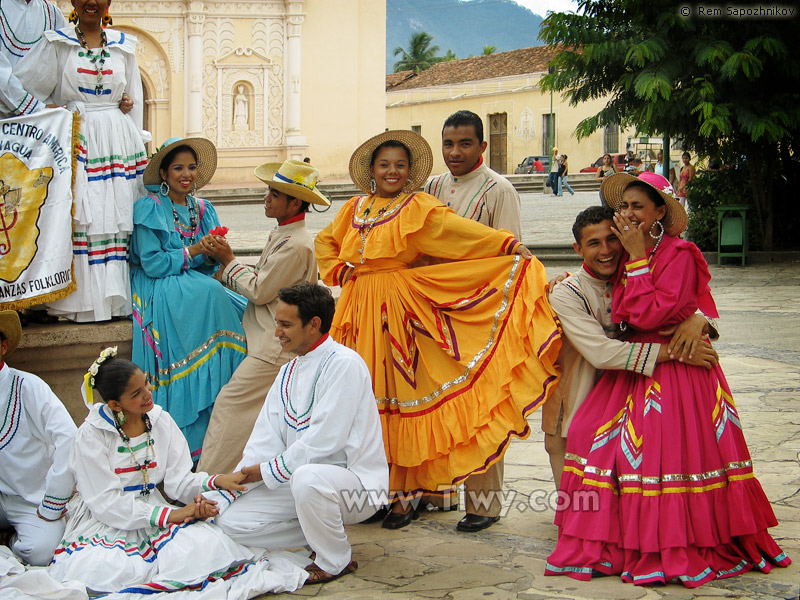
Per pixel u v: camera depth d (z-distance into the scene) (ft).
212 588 13.25
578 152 141.90
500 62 155.22
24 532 14.96
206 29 103.30
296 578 13.58
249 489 14.39
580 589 12.99
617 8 47.55
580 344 14.58
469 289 15.99
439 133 158.51
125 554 13.76
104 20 18.74
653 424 13.62
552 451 15.66
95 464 14.02
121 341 18.24
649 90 43.75
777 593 12.65
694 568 13.15
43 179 17.56
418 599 12.94
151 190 18.67
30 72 18.07
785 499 16.35
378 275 16.53
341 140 110.11
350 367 14.17
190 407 17.94
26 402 15.37
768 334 30.99
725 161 48.85
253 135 106.32
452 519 16.75
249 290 17.81
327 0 107.76
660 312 13.83
